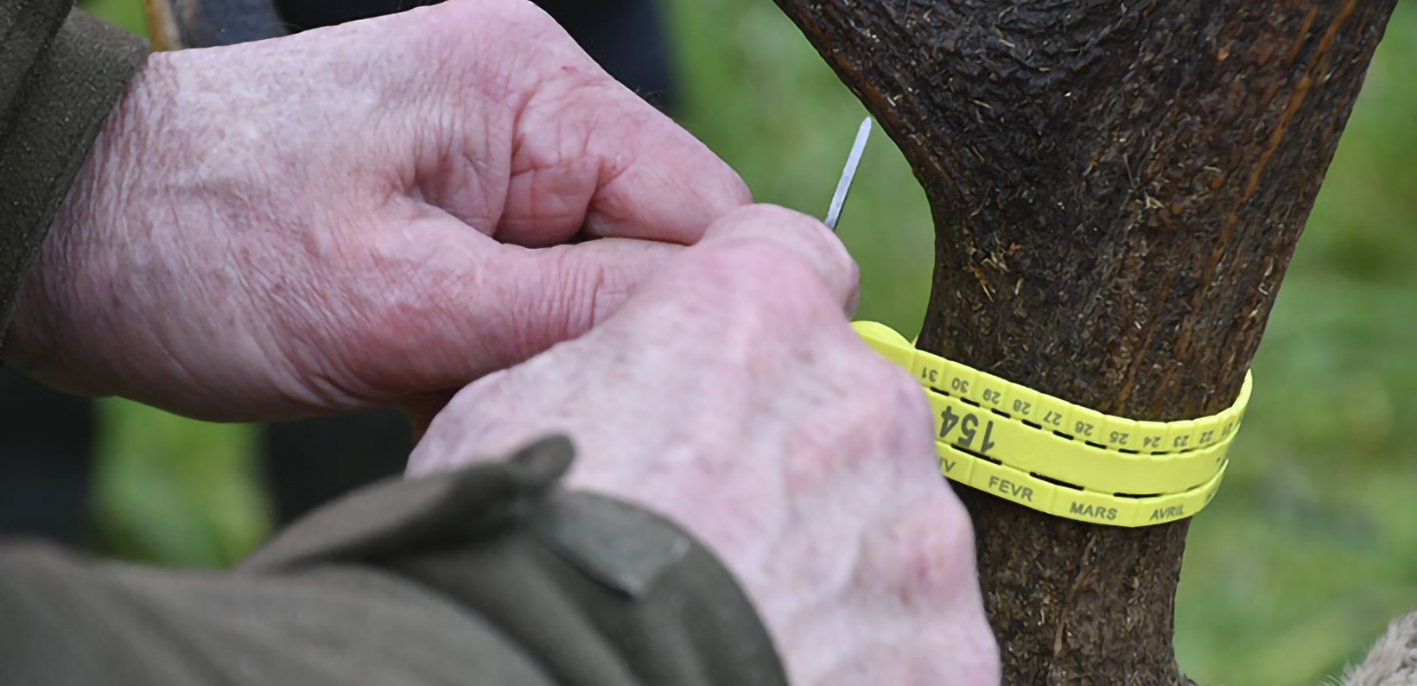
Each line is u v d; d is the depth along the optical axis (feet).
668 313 1.97
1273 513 4.46
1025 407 2.14
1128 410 2.14
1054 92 2.08
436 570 1.81
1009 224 2.13
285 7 2.55
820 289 2.00
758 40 5.81
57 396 3.42
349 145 2.20
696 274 1.99
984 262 2.15
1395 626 2.25
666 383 1.94
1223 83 2.04
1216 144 2.06
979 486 2.17
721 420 1.92
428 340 2.21
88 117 2.14
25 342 2.26
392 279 2.19
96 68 2.15
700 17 5.68
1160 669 2.25
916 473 1.99
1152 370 2.12
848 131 5.54
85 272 2.21
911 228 5.25
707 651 1.82
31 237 2.13
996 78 2.09
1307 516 4.43
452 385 2.25
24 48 2.11
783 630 1.89
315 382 2.24
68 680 1.40
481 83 2.24
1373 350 4.91
